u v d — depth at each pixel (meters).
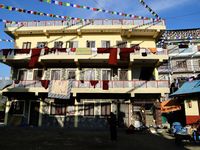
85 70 25.25
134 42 25.91
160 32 25.12
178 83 24.86
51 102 24.58
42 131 18.20
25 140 12.60
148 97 24.33
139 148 10.64
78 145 11.25
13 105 24.95
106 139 13.87
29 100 24.95
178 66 32.91
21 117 24.56
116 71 25.11
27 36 26.64
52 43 26.20
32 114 24.69
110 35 26.05
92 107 24.22
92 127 23.61
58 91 23.19
